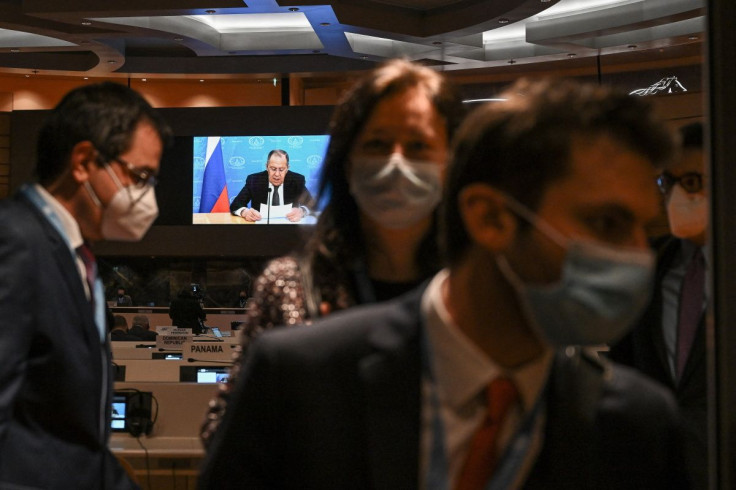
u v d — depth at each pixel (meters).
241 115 11.47
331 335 0.76
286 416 0.75
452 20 8.98
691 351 1.82
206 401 3.75
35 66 11.18
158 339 5.74
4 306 1.49
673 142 0.67
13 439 1.54
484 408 0.71
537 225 0.66
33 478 1.54
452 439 0.71
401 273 1.29
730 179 0.70
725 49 0.71
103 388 1.70
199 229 11.47
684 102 9.45
